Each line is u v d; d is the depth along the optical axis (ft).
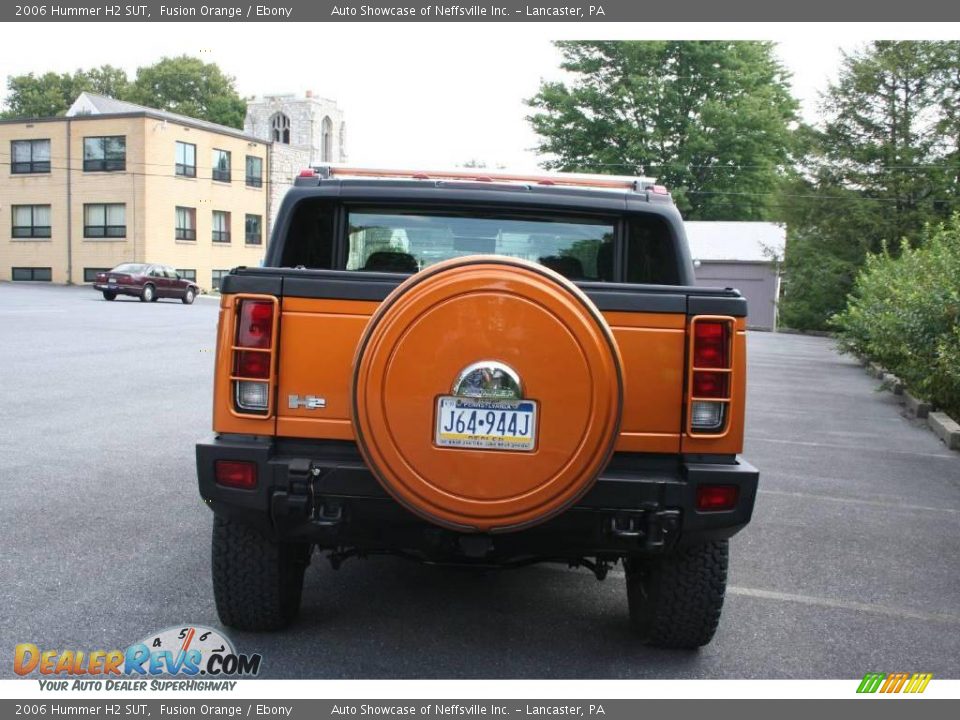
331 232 16.40
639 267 16.52
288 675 12.82
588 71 185.16
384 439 11.35
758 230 163.02
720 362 12.31
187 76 273.54
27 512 20.38
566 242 16.56
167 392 39.70
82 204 159.02
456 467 11.39
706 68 185.57
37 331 66.95
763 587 17.75
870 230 136.05
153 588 15.85
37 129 160.15
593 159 180.96
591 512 12.23
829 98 141.28
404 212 16.38
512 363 11.32
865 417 44.09
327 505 12.28
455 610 15.74
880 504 25.40
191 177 165.89
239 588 13.43
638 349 12.26
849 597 17.30
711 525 12.21
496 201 15.98
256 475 12.11
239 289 12.16
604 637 14.71
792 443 35.53
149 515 20.49
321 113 256.73
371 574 17.63
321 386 12.20
